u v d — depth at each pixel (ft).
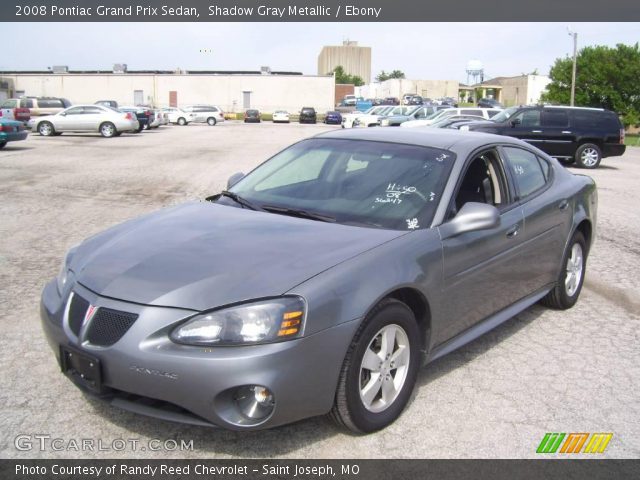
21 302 17.48
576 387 13.35
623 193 44.06
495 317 14.83
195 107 173.17
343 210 13.08
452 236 12.61
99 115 99.96
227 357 9.49
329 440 11.01
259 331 9.64
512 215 14.79
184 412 10.01
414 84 357.41
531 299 16.42
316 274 10.37
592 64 164.66
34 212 30.94
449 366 14.25
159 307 9.91
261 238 11.65
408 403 12.41
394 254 11.39
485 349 15.31
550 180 17.35
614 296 19.85
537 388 13.24
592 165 63.26
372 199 13.23
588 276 22.07
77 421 11.39
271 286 10.05
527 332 16.53
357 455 10.60
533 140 63.05
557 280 17.58
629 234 29.50
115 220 29.27
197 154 66.80
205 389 9.53
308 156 15.30
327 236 11.76
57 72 231.50
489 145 15.14
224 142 89.10
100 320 10.21
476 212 12.57
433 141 14.79
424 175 13.61
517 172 15.84
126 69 240.53
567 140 63.16
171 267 10.66
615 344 15.84
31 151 67.82
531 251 15.55
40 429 11.10
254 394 9.89
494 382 13.47
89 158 60.44
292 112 240.32
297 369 9.76
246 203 13.91
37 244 24.40
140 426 11.30
